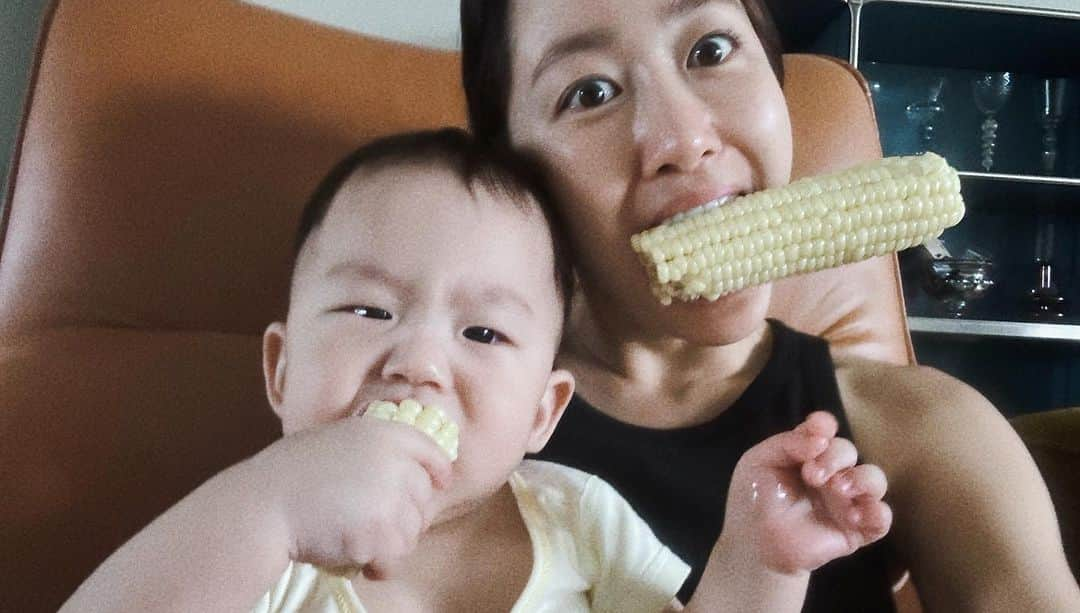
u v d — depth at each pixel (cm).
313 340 61
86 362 92
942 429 77
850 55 205
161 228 101
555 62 73
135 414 90
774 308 113
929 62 252
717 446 79
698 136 69
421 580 65
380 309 61
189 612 44
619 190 71
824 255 76
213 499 48
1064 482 122
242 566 46
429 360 59
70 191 98
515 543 68
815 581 75
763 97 73
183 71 105
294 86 111
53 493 83
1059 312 250
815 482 54
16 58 157
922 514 75
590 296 82
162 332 99
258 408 96
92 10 104
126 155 101
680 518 76
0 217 101
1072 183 216
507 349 63
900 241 79
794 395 81
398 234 63
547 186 74
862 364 90
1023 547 68
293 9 173
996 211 258
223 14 111
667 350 84
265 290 104
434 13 181
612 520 70
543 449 81
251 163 106
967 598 69
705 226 71
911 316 228
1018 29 221
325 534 48
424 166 67
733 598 58
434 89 118
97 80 102
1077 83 262
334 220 65
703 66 73
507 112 82
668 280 69
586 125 72
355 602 60
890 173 79
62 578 80
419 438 52
